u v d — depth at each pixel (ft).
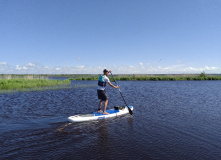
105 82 24.95
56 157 12.65
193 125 21.03
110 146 14.65
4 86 66.44
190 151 13.93
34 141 15.61
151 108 31.30
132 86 86.07
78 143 15.24
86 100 39.81
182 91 61.46
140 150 13.94
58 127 19.84
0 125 20.35
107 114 24.86
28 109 29.32
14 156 12.71
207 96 47.98
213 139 16.65
